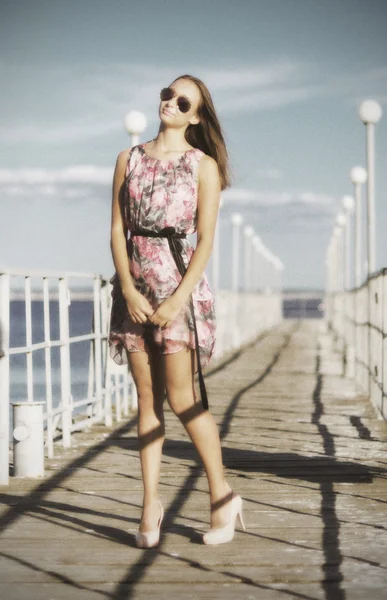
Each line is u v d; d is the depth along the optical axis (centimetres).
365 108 1300
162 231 441
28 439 670
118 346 459
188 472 695
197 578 411
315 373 1862
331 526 512
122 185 454
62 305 826
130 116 1163
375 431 955
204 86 460
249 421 1048
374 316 1174
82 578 411
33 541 476
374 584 404
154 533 461
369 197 1330
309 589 397
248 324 3366
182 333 438
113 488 625
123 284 439
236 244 2862
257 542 474
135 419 1045
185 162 446
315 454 793
